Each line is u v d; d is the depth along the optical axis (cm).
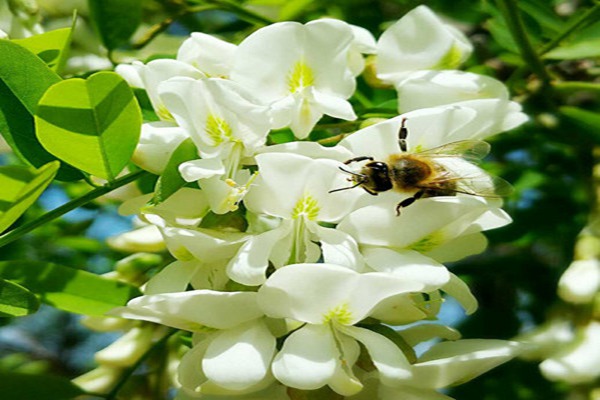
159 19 27
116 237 24
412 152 21
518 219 28
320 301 20
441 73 23
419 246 21
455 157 21
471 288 29
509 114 22
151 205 20
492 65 28
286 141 22
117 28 24
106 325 25
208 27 29
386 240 21
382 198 21
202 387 20
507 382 28
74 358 45
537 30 25
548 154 28
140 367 25
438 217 21
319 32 21
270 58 21
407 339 22
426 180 21
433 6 27
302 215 21
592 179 25
